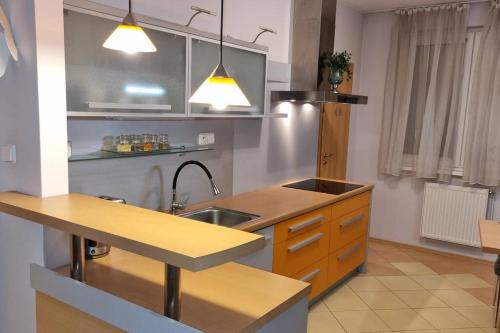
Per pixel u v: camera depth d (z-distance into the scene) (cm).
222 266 184
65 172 194
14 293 205
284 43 405
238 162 361
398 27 490
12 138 197
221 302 152
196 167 318
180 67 250
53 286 171
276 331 156
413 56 479
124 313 145
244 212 291
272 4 383
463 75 462
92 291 155
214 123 330
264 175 395
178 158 302
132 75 224
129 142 253
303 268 318
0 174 208
